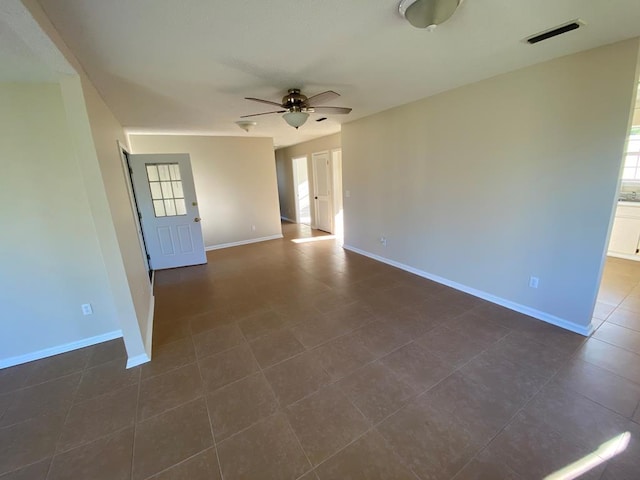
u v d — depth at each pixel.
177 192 4.68
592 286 2.34
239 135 5.72
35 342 2.43
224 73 2.29
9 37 1.45
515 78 2.54
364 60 2.16
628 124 2.03
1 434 1.71
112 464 1.50
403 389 1.93
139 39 1.69
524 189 2.65
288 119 2.90
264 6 1.42
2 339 2.32
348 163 4.88
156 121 3.86
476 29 1.75
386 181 4.20
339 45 1.89
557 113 2.34
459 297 3.25
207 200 5.73
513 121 2.62
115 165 2.65
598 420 1.64
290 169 8.34
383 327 2.70
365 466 1.44
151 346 2.54
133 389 2.03
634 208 3.93
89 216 2.46
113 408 1.87
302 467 1.45
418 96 3.31
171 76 2.30
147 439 1.64
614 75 2.02
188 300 3.49
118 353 2.49
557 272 2.54
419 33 1.76
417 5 1.39
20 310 2.34
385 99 3.37
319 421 1.71
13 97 2.12
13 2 1.08
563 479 1.35
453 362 2.18
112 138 2.77
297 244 6.01
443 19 1.47
